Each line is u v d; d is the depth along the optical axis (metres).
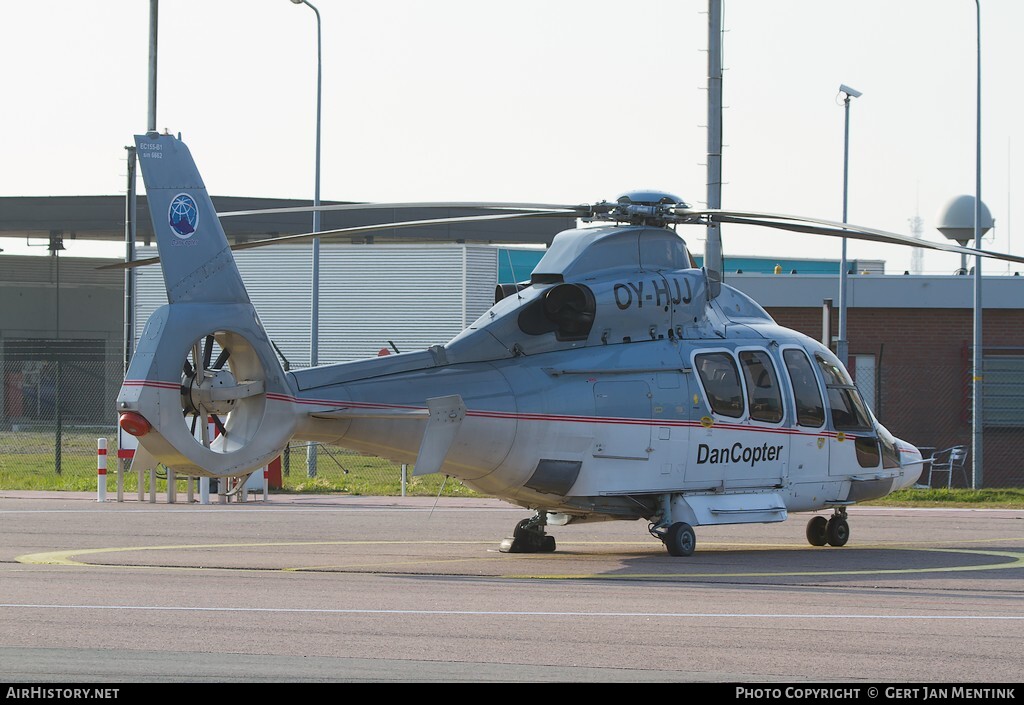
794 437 68.69
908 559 62.56
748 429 66.56
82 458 151.75
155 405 50.62
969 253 56.97
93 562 57.25
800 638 37.34
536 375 60.25
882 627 39.47
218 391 52.41
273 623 39.03
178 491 108.31
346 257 165.38
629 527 82.25
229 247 53.72
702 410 64.75
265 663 33.09
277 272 167.62
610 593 47.25
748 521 66.00
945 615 42.19
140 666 32.59
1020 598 47.12
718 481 65.50
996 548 69.12
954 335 133.25
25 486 112.75
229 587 47.69
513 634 37.53
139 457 53.97
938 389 133.25
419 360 57.88
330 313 165.50
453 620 39.91
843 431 71.44
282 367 54.66
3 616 39.94
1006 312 132.75
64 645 35.22
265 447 53.00
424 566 56.78
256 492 103.38
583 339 62.38
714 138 90.19
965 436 132.62
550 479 60.50
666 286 65.12
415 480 119.75
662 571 55.84
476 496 107.12
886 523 86.00
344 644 35.72
